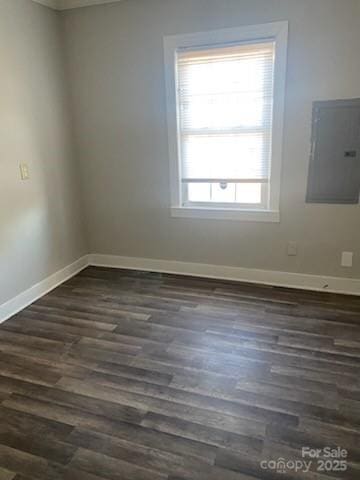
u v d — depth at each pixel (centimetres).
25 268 303
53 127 326
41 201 318
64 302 307
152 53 306
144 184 346
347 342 238
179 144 323
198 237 342
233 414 181
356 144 277
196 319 272
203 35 288
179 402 190
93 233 382
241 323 265
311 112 280
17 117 286
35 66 300
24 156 295
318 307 286
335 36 261
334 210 296
